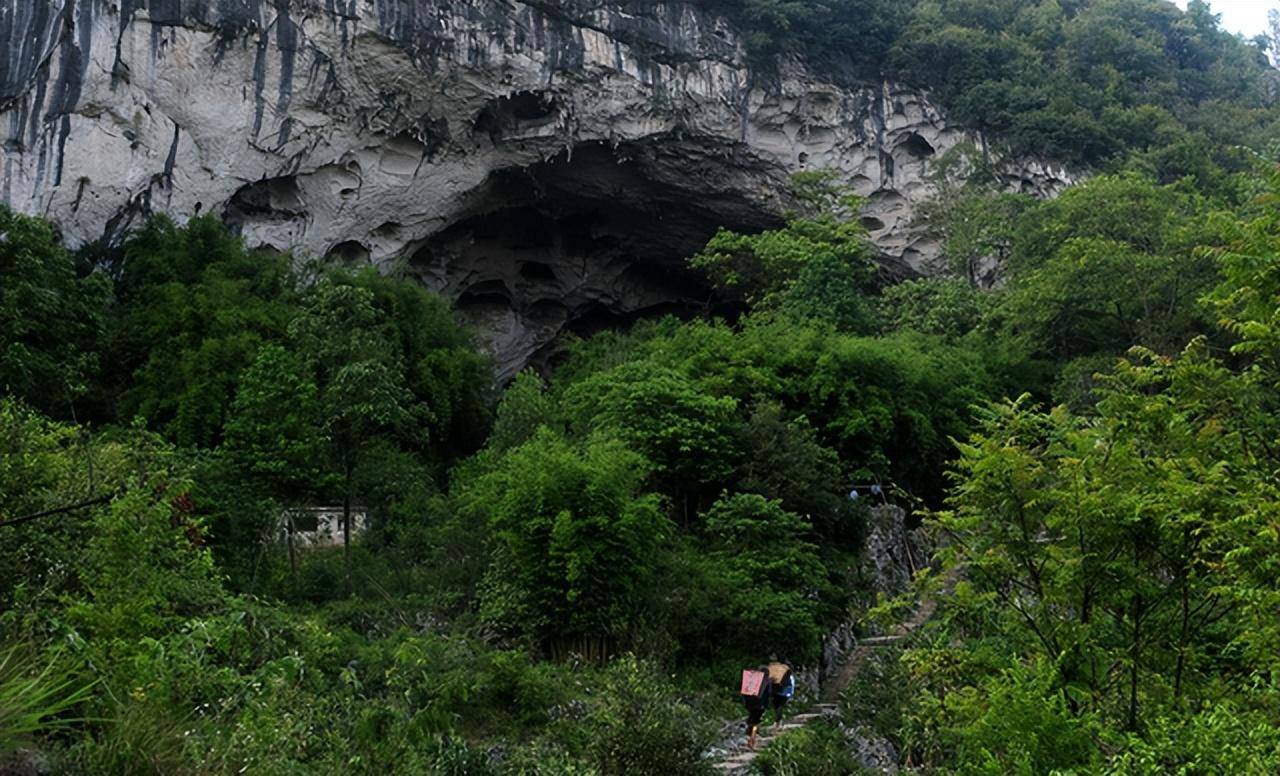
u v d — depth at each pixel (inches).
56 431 483.2
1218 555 368.2
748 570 724.0
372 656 545.6
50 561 319.3
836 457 909.2
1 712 199.3
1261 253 417.7
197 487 674.2
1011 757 315.0
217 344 969.5
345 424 775.7
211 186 1299.2
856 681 660.1
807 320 1192.8
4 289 874.1
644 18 1573.6
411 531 784.9
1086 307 1158.3
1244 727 294.2
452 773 376.5
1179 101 2033.7
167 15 1226.6
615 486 674.8
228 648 324.5
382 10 1347.2
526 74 1456.7
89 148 1179.3
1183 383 426.6
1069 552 387.2
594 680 592.7
